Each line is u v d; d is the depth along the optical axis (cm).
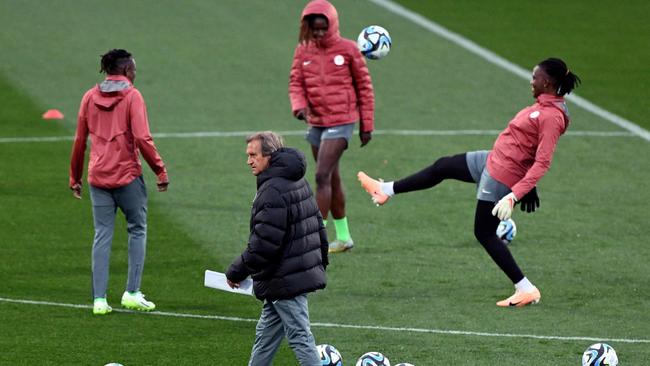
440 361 3856
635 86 8162
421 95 7938
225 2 10112
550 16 9938
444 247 5166
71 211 5541
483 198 4412
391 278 4747
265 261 3331
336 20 5038
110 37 9100
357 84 5106
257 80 8212
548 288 4631
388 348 3975
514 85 8212
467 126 7281
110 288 4584
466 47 9069
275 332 3491
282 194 3334
